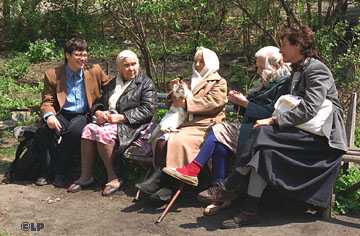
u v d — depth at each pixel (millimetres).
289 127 4539
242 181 4629
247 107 5004
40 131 5566
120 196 5250
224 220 4730
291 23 7355
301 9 7391
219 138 4863
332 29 6922
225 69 8617
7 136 6789
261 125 4578
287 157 4480
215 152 4875
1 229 4609
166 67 8781
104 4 7434
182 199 5129
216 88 5102
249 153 4547
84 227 4656
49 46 10430
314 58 4641
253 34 8266
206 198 4852
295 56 4629
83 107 5617
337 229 4559
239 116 5742
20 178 5664
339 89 6297
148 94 5434
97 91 5645
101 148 5270
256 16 7340
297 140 4508
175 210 4938
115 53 9938
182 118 5133
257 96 5031
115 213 4910
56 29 11188
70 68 5602
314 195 4535
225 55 9047
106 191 5258
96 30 10719
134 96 5398
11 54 10562
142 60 9070
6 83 8672
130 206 5043
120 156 5379
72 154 5609
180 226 4652
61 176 5512
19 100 7941
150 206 5031
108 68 8672
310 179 4520
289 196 4496
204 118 5117
